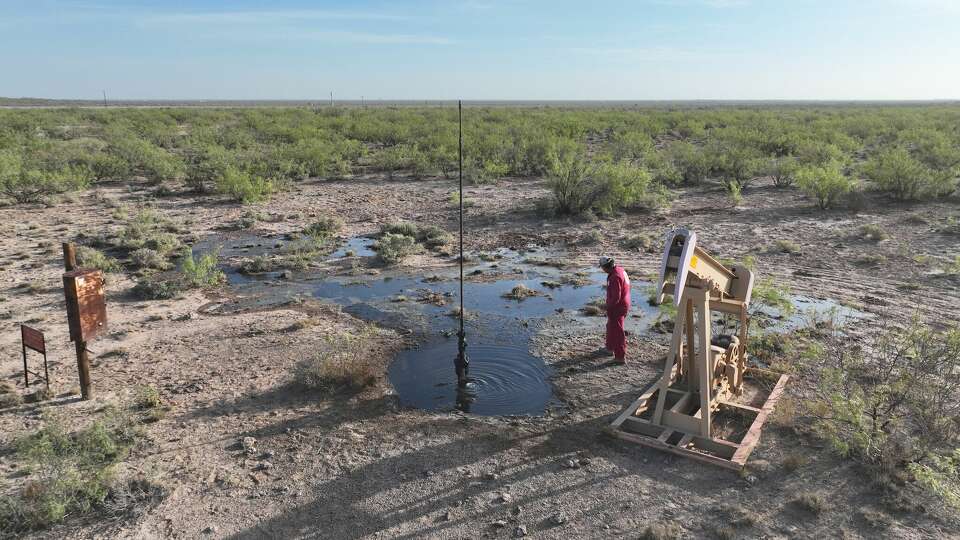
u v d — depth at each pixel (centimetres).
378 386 802
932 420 639
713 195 2284
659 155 3011
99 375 833
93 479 572
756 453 632
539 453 643
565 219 1873
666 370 670
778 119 5856
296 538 518
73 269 756
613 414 722
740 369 757
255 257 1472
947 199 2045
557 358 884
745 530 520
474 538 516
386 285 1267
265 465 621
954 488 554
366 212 2059
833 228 1673
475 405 752
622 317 849
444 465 622
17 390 781
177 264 1451
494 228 1797
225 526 534
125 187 2514
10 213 1981
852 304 1080
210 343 948
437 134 4084
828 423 638
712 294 723
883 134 4597
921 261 1330
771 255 1436
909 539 504
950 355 694
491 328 1009
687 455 628
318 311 1102
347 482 595
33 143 3409
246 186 2228
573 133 4438
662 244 1570
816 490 569
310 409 742
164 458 636
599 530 523
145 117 6284
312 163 2911
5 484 586
